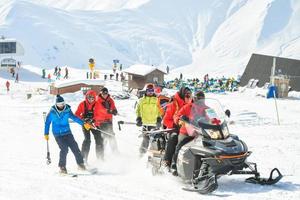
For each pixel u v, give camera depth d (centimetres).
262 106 3281
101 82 5019
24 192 866
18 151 1432
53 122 1077
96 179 994
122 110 3078
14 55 10381
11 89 6316
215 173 853
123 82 6334
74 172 1090
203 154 866
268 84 4938
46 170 1099
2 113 3038
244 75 5862
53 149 1480
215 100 953
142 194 842
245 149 870
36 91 5694
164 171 983
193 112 919
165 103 1351
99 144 1225
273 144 1473
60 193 855
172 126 1005
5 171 1080
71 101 4181
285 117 2569
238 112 2702
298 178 942
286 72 5466
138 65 6166
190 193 848
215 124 881
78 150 1097
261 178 897
